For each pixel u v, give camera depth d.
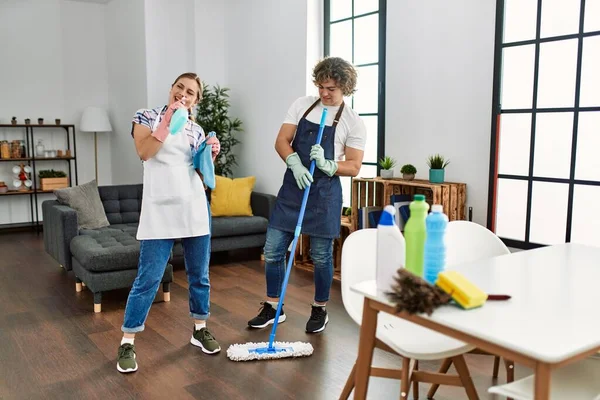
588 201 3.09
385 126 4.19
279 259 3.11
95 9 6.59
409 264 1.54
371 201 4.09
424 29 3.83
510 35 3.37
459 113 3.65
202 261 2.76
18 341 2.93
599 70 2.99
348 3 4.55
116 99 6.51
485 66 3.47
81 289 3.86
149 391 2.38
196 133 2.68
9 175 6.25
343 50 4.64
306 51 4.69
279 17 4.96
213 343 2.79
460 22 3.59
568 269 1.82
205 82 5.65
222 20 5.70
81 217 4.30
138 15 5.67
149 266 2.59
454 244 2.29
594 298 1.50
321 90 2.91
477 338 1.27
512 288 1.59
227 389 2.40
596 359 1.71
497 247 2.23
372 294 1.53
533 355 1.14
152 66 5.61
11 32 6.12
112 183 6.83
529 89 3.31
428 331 1.90
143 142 2.50
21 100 6.24
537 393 1.16
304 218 2.99
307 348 2.77
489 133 3.49
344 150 3.05
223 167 5.54
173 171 2.58
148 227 2.56
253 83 5.36
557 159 3.21
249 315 3.36
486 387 2.41
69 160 6.54
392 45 4.07
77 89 6.57
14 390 2.38
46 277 4.19
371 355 1.60
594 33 2.99
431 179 3.64
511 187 3.45
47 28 6.33
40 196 6.54
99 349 2.83
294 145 3.01
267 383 2.46
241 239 4.65
